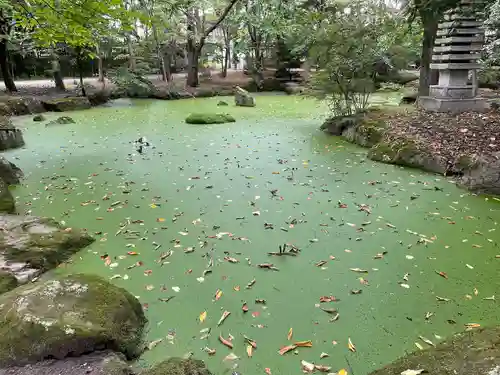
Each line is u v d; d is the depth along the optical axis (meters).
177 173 5.01
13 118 9.35
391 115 6.75
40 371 1.75
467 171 4.54
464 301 2.44
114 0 2.69
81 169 5.21
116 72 13.70
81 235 3.24
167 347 2.10
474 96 6.86
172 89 13.88
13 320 1.91
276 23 13.27
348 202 4.02
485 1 4.19
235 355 2.04
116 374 1.74
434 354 1.79
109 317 2.02
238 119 8.99
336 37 7.00
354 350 2.06
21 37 12.15
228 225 3.55
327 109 10.35
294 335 2.18
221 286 2.65
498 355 1.61
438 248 3.09
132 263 2.94
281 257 3.00
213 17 17.36
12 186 4.56
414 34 7.98
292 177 4.80
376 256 2.99
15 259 2.78
